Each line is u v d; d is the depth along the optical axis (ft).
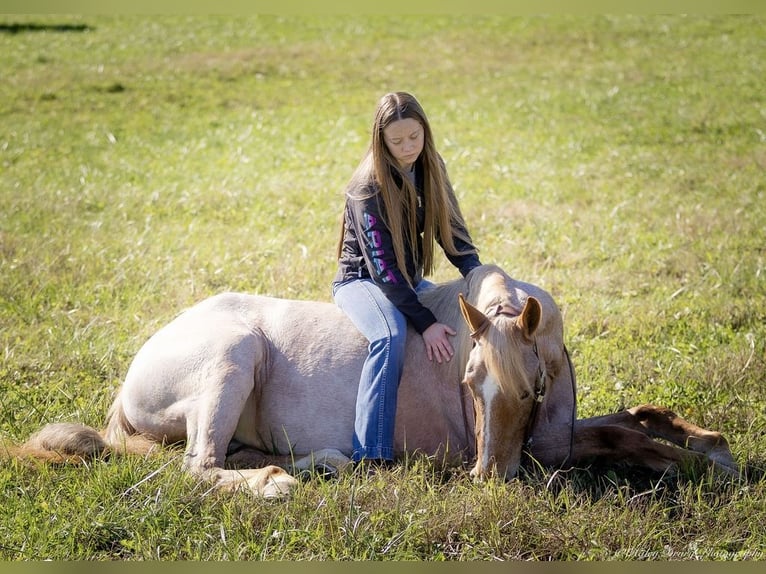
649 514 16.65
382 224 19.13
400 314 19.07
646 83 69.10
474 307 17.33
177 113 64.13
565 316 27.32
